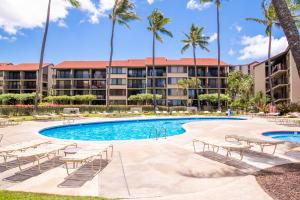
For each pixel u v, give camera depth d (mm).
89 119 26547
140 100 56312
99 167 7531
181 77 58625
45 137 13469
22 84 63781
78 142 11500
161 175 6832
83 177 6621
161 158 8641
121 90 60344
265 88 55281
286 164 7879
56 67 61125
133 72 60875
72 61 65438
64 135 18859
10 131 15828
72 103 59344
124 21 39156
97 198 5117
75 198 5059
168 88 58750
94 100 61125
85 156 7102
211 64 58375
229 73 59656
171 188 5891
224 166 7680
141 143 11469
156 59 62250
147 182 6285
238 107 49969
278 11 6145
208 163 8023
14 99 55562
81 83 62031
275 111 33031
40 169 7273
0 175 6738
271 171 7062
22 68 63938
